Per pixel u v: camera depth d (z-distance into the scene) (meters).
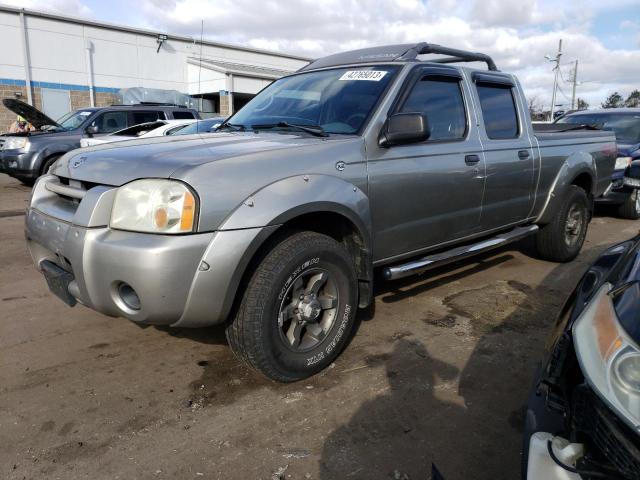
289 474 2.21
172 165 2.47
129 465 2.26
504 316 3.94
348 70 3.78
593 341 1.44
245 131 3.54
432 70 3.68
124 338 3.48
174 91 20.80
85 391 2.83
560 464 1.37
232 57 25.73
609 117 8.90
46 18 19.69
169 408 2.68
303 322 2.85
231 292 2.49
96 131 10.84
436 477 1.65
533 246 5.57
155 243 2.34
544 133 5.11
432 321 3.82
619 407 1.26
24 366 3.09
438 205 3.62
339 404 2.73
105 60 21.47
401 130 3.07
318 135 3.16
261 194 2.55
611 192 7.68
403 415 2.65
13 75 19.25
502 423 2.59
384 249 3.34
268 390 2.86
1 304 4.05
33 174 10.12
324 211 2.81
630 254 1.85
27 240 3.12
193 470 2.23
